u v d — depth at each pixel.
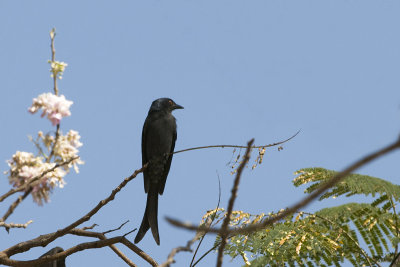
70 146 5.57
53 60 5.62
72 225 8.38
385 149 2.29
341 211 10.53
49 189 5.46
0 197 5.29
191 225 2.54
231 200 4.34
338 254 10.27
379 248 10.49
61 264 9.24
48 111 5.52
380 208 10.74
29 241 8.77
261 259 9.59
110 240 9.00
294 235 9.83
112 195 7.87
